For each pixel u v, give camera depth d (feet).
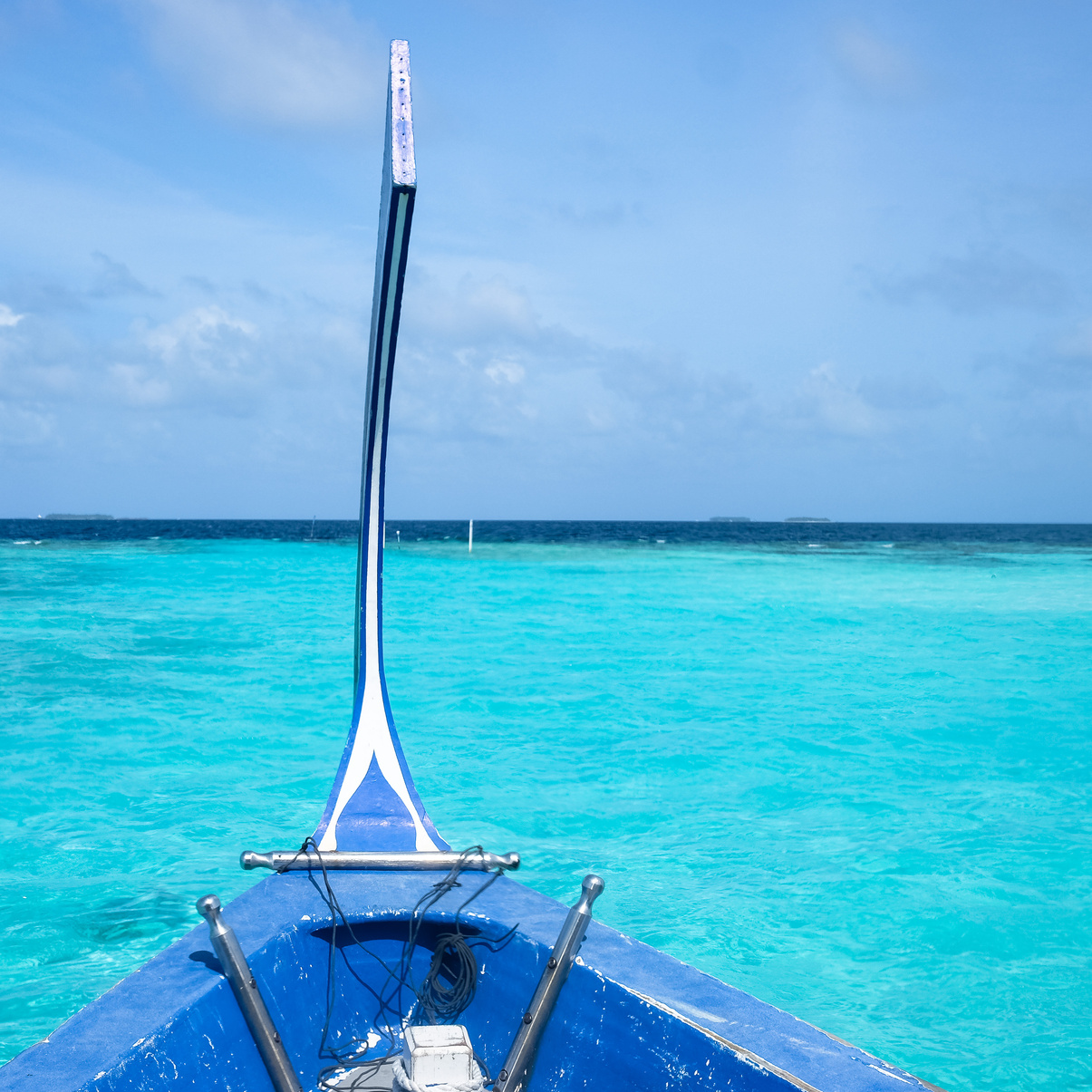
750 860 18.78
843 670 41.22
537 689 36.81
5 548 137.49
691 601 70.90
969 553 165.07
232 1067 6.93
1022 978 13.96
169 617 56.24
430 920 8.66
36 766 25.18
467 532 382.83
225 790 23.26
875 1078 6.01
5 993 13.00
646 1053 6.81
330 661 41.52
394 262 10.27
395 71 9.80
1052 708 33.50
